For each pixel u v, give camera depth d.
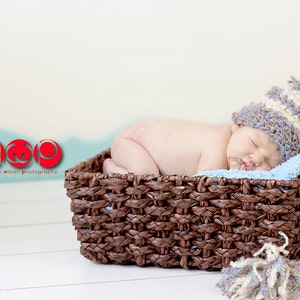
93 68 2.49
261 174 1.44
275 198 1.33
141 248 1.44
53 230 1.86
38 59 2.46
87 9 2.46
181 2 2.48
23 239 1.77
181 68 2.51
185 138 1.70
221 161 1.65
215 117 2.54
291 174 1.40
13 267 1.53
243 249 1.38
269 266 1.30
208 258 1.41
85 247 1.48
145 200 1.41
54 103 2.49
